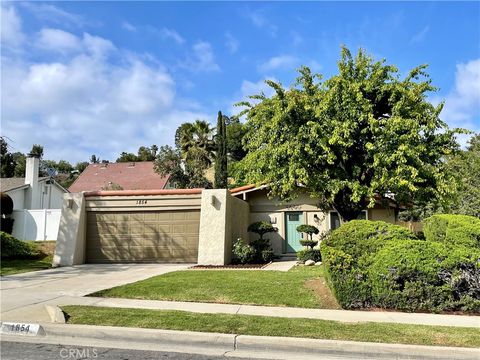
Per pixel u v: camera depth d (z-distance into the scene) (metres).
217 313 7.43
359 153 14.13
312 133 13.20
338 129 13.00
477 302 8.08
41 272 13.45
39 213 22.27
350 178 14.09
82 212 16.45
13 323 6.70
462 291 8.34
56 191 32.59
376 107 14.39
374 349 5.72
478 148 23.11
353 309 8.19
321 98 14.08
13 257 16.64
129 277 11.91
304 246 17.56
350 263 8.43
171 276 11.26
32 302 8.34
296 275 11.25
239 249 15.41
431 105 13.92
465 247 8.71
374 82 13.89
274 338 5.95
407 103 13.66
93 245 16.61
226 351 5.84
